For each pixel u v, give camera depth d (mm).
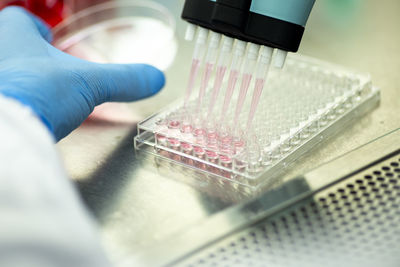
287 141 832
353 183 753
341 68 1105
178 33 1383
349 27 1480
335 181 755
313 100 976
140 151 884
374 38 1395
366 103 1000
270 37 727
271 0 710
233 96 1017
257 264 604
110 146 902
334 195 728
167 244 628
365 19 1538
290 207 702
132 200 737
